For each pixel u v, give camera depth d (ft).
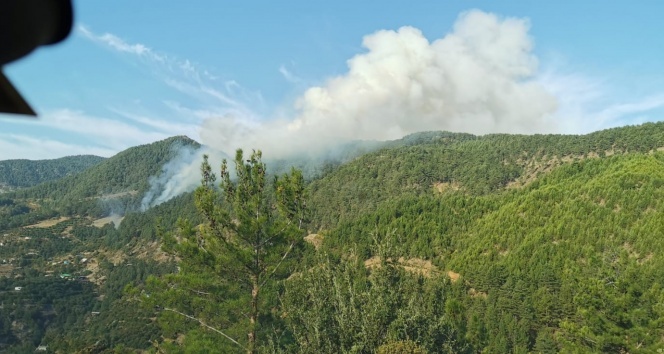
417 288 53.21
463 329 52.70
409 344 45.09
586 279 78.69
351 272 55.16
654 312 70.90
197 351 57.93
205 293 63.16
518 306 187.62
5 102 6.91
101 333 253.85
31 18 6.40
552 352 149.28
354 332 48.44
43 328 331.57
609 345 70.59
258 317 61.93
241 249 61.67
